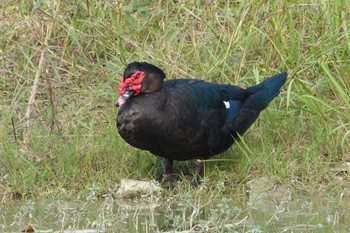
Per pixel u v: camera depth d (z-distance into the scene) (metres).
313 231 25.16
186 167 31.73
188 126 29.23
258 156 31.03
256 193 29.41
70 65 36.31
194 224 25.67
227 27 37.50
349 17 37.06
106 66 36.06
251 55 36.59
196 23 37.75
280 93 34.34
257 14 36.94
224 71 35.62
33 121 32.81
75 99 34.78
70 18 37.00
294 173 30.56
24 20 35.66
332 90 35.09
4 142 31.38
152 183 28.23
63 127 32.81
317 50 35.78
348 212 27.33
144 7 35.50
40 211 27.52
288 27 37.06
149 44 37.22
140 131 28.92
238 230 25.28
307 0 37.91
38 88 35.03
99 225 24.56
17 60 36.44
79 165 30.53
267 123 32.91
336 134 32.22
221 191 29.02
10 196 29.17
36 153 31.03
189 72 35.59
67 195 29.09
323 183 30.28
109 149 31.12
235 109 30.59
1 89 35.62
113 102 34.38
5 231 25.22
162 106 28.92
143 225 25.73
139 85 28.95
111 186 29.31
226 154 31.66
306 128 33.00
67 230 24.89
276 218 26.12
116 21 36.62
